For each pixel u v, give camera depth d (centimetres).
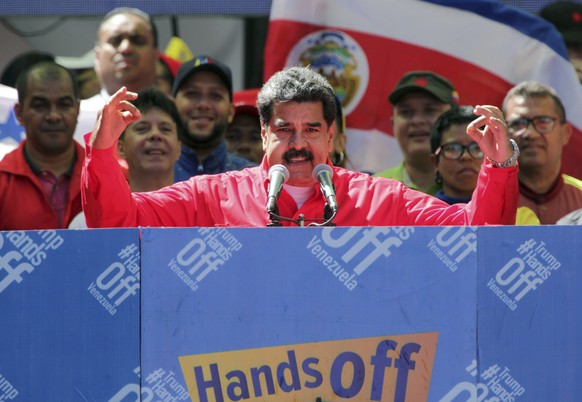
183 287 967
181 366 963
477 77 1955
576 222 1481
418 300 977
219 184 1259
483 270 983
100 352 963
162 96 1683
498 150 1136
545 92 1766
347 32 1964
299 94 1188
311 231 975
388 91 1962
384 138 1958
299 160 1192
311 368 970
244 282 970
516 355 983
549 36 1953
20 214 1666
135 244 967
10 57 2242
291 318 970
